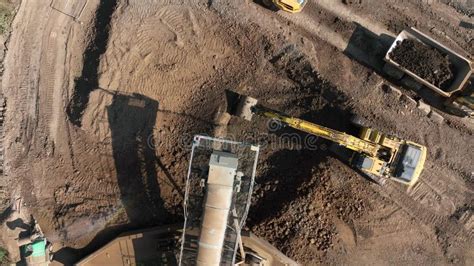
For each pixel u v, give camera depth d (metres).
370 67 20.89
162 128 21.58
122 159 21.42
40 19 21.61
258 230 21.17
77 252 21.02
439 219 20.83
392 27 20.95
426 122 20.86
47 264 20.80
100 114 21.31
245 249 19.97
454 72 20.14
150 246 20.39
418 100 20.95
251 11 20.81
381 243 20.81
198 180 19.31
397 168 19.64
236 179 17.75
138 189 21.39
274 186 21.59
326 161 21.14
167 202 21.38
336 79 20.77
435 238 20.88
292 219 20.86
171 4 21.11
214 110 21.66
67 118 21.62
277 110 21.64
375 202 20.91
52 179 21.41
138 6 21.05
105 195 21.31
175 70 21.42
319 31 20.92
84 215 21.16
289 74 21.39
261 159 21.72
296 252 20.73
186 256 19.00
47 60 21.64
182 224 20.66
